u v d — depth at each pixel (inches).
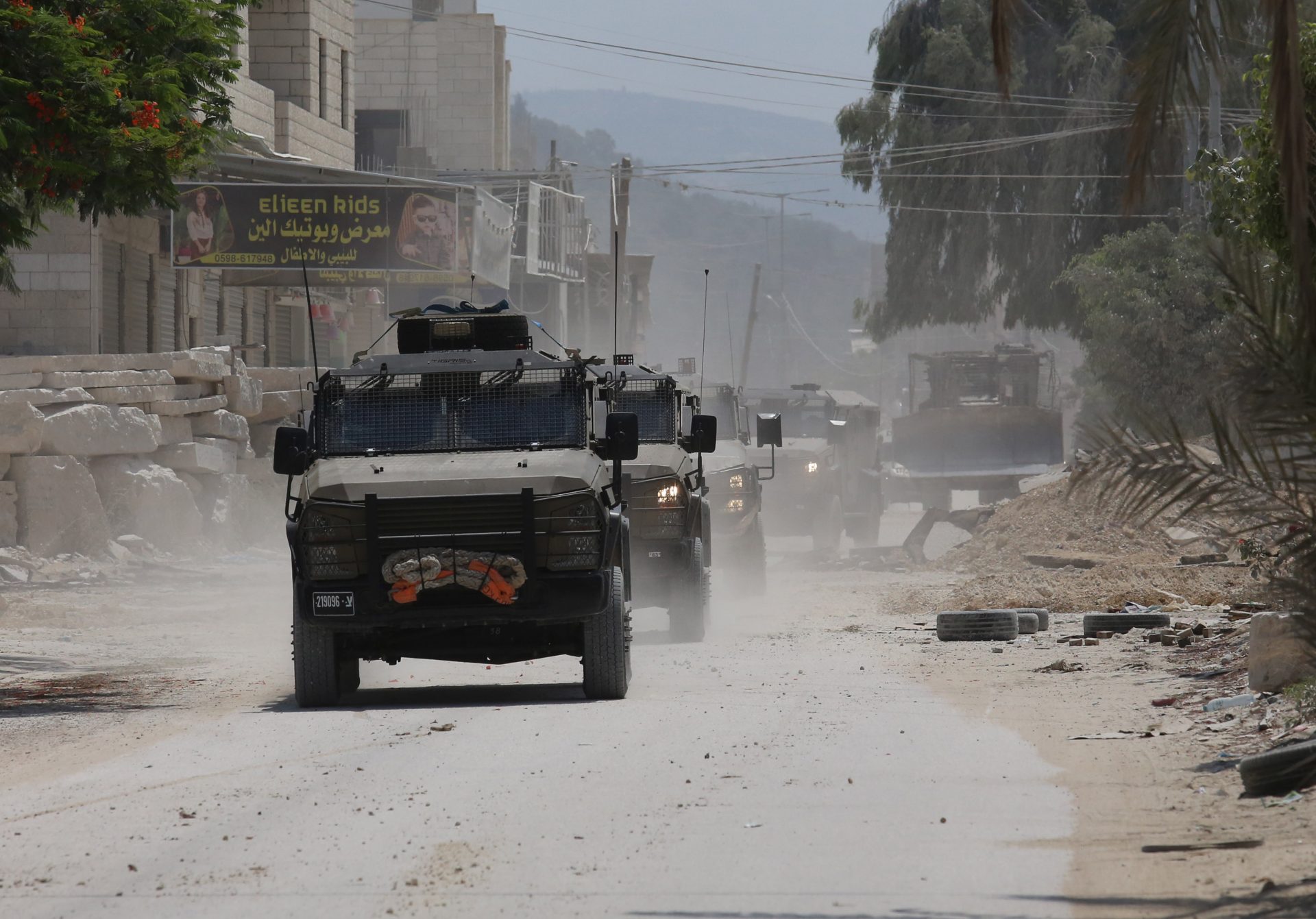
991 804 1234.0
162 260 6481.3
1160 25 1005.2
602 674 1925.4
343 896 974.4
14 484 4680.1
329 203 5935.0
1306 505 1053.2
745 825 1163.3
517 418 2048.5
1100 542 4276.6
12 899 993.5
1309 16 1362.0
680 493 2763.3
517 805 1249.4
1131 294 6122.1
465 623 1879.9
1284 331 1029.8
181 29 2608.3
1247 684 1812.3
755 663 2368.4
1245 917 879.1
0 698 2127.2
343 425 2039.9
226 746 1609.3
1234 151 6446.9
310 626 1921.8
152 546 4953.3
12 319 5821.9
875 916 901.2
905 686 2052.2
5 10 2324.1
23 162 2470.5
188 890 1000.9
